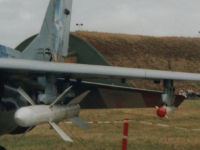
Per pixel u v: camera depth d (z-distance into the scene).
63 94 10.14
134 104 12.00
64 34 14.52
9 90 10.47
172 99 10.34
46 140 15.52
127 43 82.69
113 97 12.02
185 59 80.44
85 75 10.12
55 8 13.88
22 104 10.66
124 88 11.71
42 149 13.64
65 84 11.11
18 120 9.05
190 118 25.77
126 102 12.02
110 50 78.75
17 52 11.98
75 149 13.65
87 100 12.15
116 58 76.25
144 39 86.38
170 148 14.28
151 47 83.25
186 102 38.12
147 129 19.62
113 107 12.15
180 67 76.94
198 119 25.38
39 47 13.24
